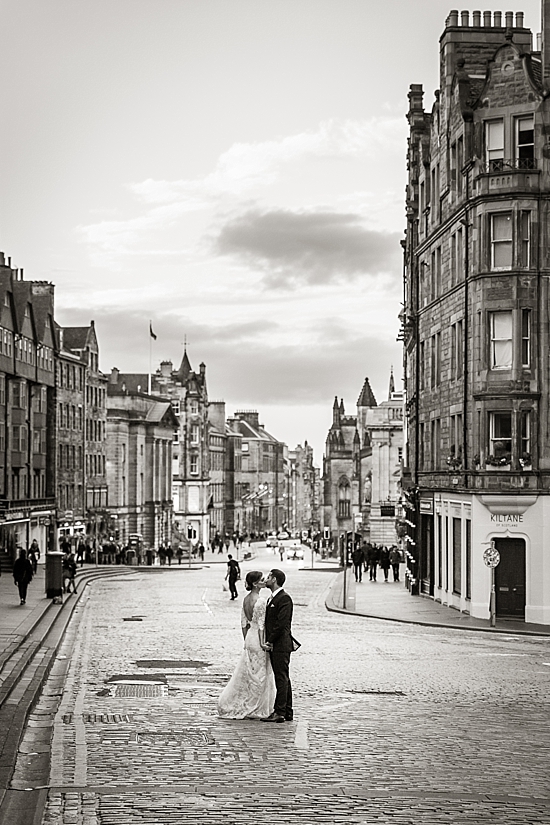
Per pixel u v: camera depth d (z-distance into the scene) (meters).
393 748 15.32
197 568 91.00
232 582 50.53
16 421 77.38
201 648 28.75
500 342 45.12
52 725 17.00
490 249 45.25
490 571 43.97
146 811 11.38
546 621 43.19
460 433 48.88
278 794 12.21
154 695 20.34
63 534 95.19
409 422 66.81
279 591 17.72
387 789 12.63
